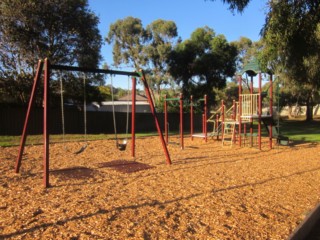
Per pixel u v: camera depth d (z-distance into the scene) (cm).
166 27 4178
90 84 2339
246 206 515
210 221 446
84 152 1130
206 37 3319
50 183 655
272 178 723
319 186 658
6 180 677
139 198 545
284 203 538
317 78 1252
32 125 1947
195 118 3003
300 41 837
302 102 4512
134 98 1023
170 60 3384
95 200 531
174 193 580
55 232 395
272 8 802
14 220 436
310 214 482
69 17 2002
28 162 908
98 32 2200
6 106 1961
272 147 1340
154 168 828
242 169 827
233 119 1536
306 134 2044
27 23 1905
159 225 425
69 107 2509
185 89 3384
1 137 1595
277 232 416
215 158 1013
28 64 2017
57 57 2075
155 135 1931
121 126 2445
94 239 378
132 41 4378
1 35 1916
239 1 849
